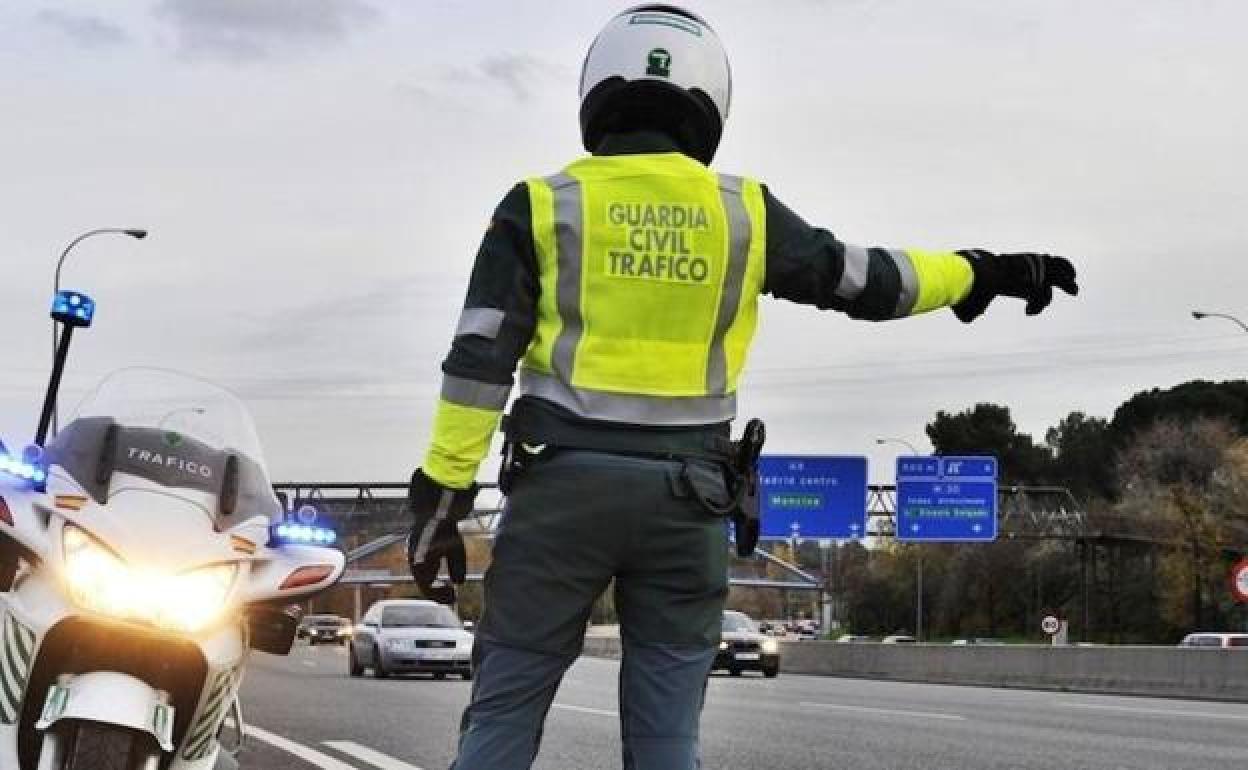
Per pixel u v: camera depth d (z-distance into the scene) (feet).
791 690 79.05
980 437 378.12
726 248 12.20
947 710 56.95
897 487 161.27
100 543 16.53
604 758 34.50
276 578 17.49
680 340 12.12
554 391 12.01
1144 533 242.58
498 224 12.04
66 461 17.28
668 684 12.17
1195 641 166.30
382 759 33.96
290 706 52.16
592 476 11.87
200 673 16.93
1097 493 338.54
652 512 11.91
